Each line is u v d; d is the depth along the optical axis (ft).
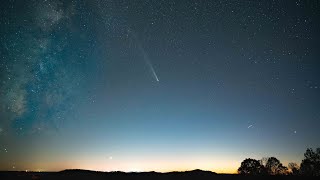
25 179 83.87
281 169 106.93
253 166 109.09
